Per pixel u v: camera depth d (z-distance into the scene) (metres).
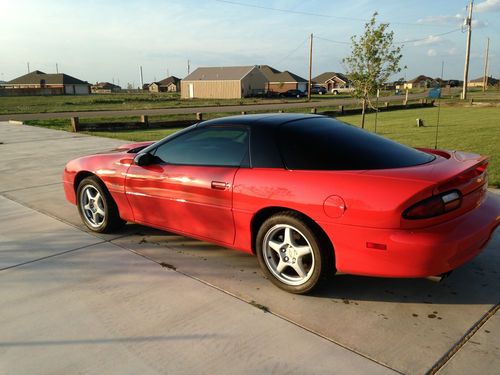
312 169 3.08
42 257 4.03
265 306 3.07
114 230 4.67
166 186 3.92
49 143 12.84
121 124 20.03
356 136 3.46
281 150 3.28
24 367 2.46
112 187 4.43
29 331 2.82
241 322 2.86
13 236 4.62
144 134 16.44
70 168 4.95
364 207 2.76
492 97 51.12
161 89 138.00
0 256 4.07
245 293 3.27
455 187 2.81
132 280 3.53
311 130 3.41
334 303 3.08
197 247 4.21
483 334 2.65
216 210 3.57
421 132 15.59
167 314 2.99
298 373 2.35
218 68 78.25
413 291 3.22
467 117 23.25
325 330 2.74
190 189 3.72
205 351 2.56
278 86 91.62
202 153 3.76
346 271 2.96
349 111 29.28
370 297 3.15
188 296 3.24
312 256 3.07
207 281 3.48
